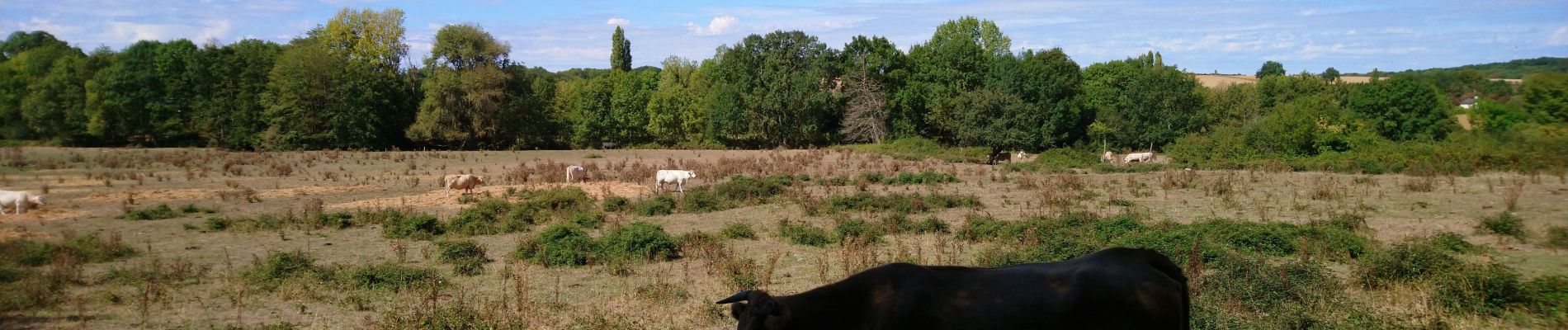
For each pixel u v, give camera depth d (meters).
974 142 56.28
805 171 39.97
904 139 58.31
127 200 26.33
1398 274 10.90
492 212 21.31
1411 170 30.20
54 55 71.62
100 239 16.84
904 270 5.00
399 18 72.56
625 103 78.00
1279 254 13.91
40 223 21.00
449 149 66.69
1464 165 29.95
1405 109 54.25
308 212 21.67
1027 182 29.06
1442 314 9.03
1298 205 21.58
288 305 11.28
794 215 22.19
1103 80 85.94
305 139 62.62
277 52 71.56
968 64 70.06
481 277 13.62
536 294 12.10
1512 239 15.02
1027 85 65.81
